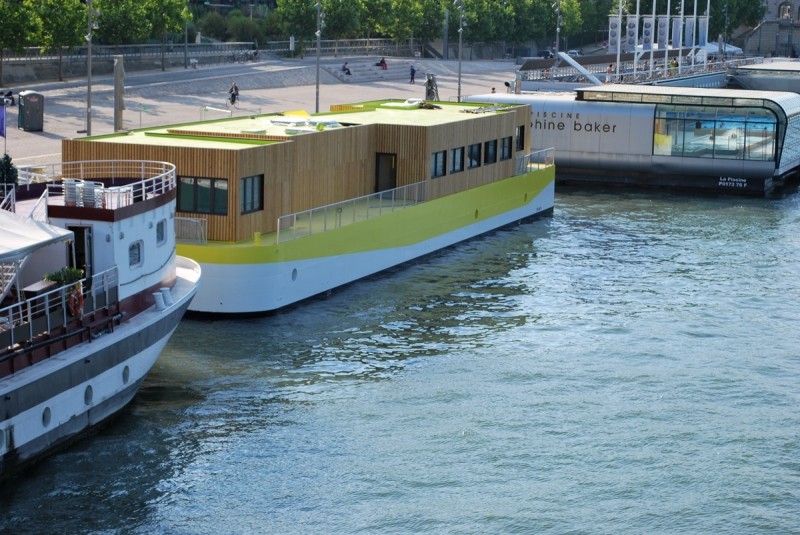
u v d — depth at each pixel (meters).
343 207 53.78
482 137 65.75
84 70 114.88
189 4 160.12
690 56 147.75
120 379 35.56
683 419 37.72
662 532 30.50
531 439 35.81
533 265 58.50
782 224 70.62
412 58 163.62
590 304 51.06
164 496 31.55
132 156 48.62
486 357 43.31
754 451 35.38
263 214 49.75
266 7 164.62
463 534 30.08
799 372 42.47
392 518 30.81
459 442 35.47
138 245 37.47
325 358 42.62
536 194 72.12
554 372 41.78
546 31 183.00
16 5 100.38
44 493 31.25
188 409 37.16
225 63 135.50
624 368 42.41
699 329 47.47
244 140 51.31
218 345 43.62
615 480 33.28
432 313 49.03
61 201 37.84
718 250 62.75
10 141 76.62
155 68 125.50
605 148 85.12
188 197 48.28
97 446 34.06
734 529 30.75
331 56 151.25
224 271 46.53
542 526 30.59
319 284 50.91
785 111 80.50
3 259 30.34
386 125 59.41
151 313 37.59
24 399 31.06
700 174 83.25
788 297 52.84
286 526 30.28
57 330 32.88
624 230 68.25
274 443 35.00
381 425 36.56
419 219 58.75
